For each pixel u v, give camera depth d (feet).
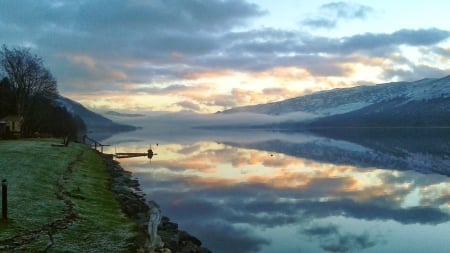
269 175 202.08
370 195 147.33
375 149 368.68
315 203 134.00
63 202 92.68
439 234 98.63
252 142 549.95
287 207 128.06
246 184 173.47
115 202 110.73
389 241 93.50
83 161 190.80
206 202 134.92
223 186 168.25
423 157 287.89
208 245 89.51
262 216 116.47
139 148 400.88
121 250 67.82
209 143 530.68
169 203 132.57
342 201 137.08
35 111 346.74
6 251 61.11
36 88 356.38
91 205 99.55
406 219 112.88
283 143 511.81
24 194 95.09
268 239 94.63
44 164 147.43
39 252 62.39
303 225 106.93
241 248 87.81
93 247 68.28
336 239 94.89
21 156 160.25
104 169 192.65
